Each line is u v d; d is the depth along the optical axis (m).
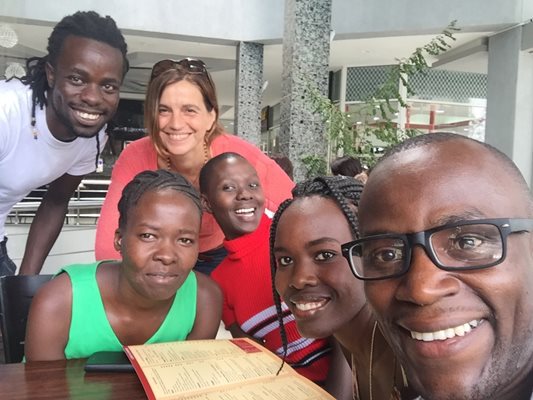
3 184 1.46
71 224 1.76
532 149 4.37
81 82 1.44
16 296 0.87
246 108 4.66
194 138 1.19
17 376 0.61
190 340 0.76
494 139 4.55
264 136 9.52
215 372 0.60
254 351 0.69
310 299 0.58
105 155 1.60
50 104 1.44
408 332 0.35
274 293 0.65
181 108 1.16
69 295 0.69
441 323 0.32
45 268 1.71
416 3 4.16
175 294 0.74
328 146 2.85
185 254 0.68
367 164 1.87
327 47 3.08
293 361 0.77
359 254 0.38
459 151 0.34
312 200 0.59
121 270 0.70
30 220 1.56
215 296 0.80
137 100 2.70
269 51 4.97
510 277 0.32
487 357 0.33
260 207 1.00
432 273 0.32
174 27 4.13
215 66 5.45
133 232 0.66
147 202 0.66
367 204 0.37
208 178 1.00
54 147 1.47
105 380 0.60
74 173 1.57
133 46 4.60
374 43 4.70
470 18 4.17
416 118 5.57
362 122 2.17
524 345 0.33
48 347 0.69
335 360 0.71
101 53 1.45
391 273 0.35
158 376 0.58
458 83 5.63
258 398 0.53
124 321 0.71
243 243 0.87
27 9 2.48
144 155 1.27
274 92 7.63
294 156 3.03
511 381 0.34
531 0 4.16
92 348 0.71
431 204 0.33
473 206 0.32
